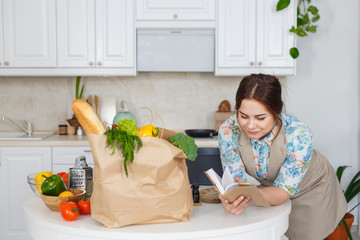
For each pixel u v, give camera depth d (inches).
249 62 130.6
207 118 147.3
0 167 123.5
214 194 63.2
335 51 143.6
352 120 145.3
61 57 129.5
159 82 146.2
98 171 48.4
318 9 141.9
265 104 54.8
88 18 129.0
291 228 80.2
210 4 129.5
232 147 66.2
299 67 143.9
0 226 124.8
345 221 121.2
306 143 60.9
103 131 50.1
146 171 49.1
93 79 144.9
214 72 140.3
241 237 50.0
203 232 47.6
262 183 72.8
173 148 50.4
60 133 139.0
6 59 129.2
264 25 130.0
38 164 124.0
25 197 124.6
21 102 144.5
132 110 146.5
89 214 54.3
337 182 83.7
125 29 129.1
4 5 128.3
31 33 129.0
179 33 130.9
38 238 52.6
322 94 144.7
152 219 50.0
